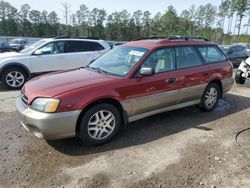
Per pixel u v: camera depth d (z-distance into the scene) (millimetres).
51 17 68750
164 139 4301
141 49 4695
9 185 3100
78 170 3398
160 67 4656
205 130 4711
